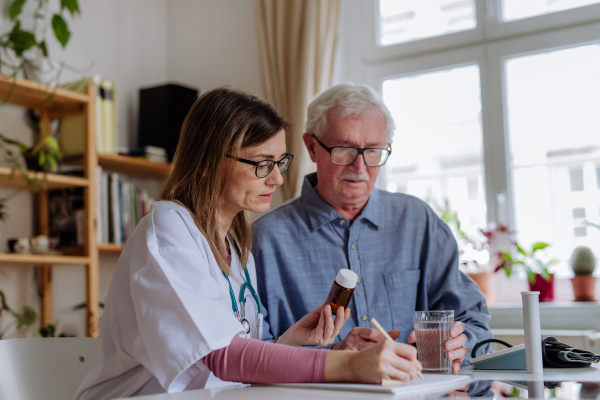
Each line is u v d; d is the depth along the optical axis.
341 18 3.13
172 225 1.05
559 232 2.64
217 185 1.16
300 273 1.67
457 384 0.94
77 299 2.84
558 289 2.62
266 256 1.67
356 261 1.68
